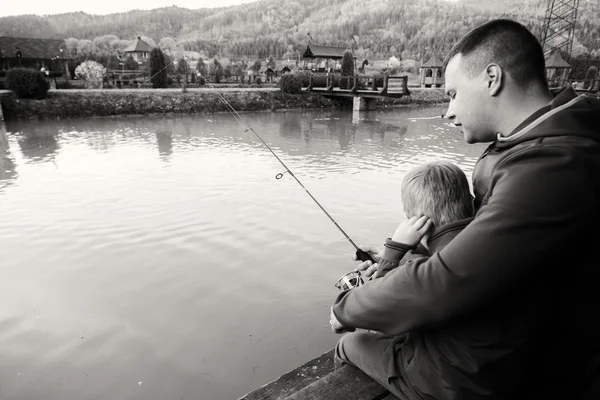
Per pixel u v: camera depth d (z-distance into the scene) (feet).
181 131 60.80
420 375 3.51
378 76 88.84
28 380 10.66
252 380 10.62
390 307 3.14
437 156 42.16
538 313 2.81
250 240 19.83
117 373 10.90
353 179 32.04
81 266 17.28
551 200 2.46
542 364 3.07
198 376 10.77
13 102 69.62
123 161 38.99
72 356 11.59
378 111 97.81
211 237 20.20
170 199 26.61
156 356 11.55
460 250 2.74
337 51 149.48
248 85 125.80
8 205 25.61
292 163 38.06
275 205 25.29
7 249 19.13
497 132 3.29
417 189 3.86
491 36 3.10
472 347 3.04
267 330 12.71
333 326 4.39
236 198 26.71
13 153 43.16
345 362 5.14
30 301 14.55
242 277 16.15
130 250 18.81
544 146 2.63
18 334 12.60
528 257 2.51
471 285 2.68
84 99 76.38
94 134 56.90
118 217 23.20
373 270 4.96
